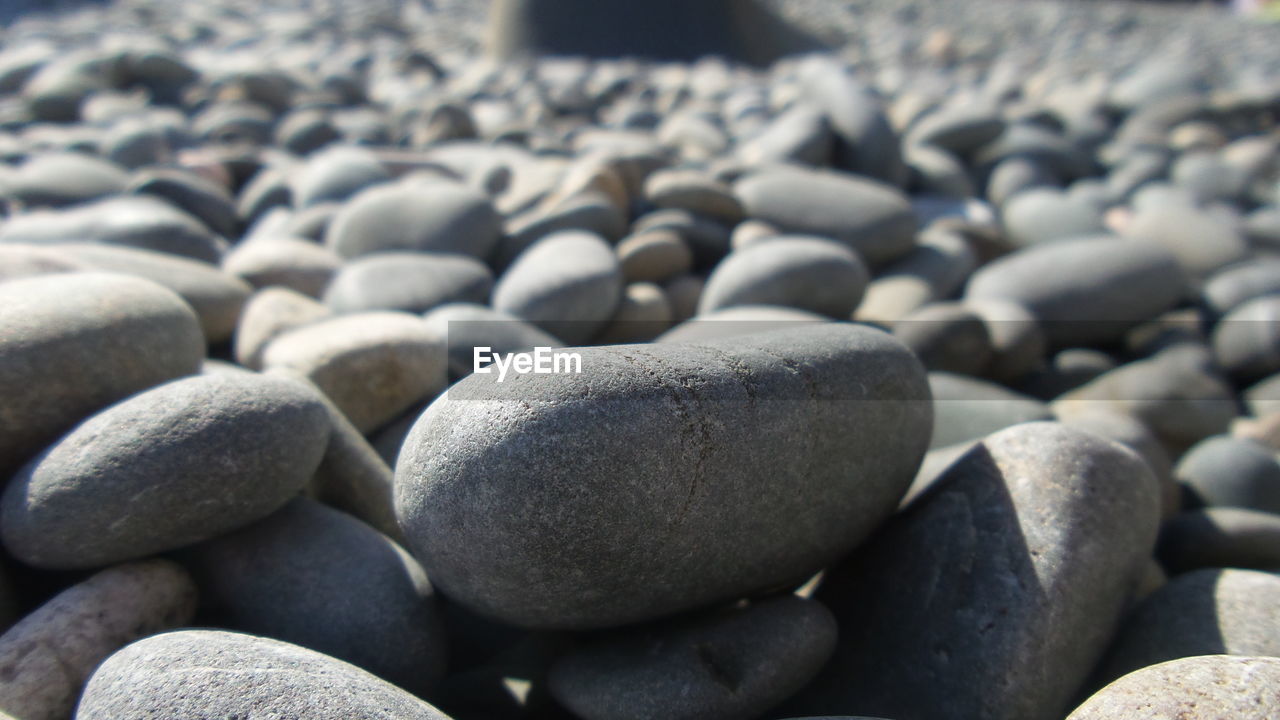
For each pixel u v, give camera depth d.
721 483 1.08
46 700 1.05
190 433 1.17
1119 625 1.28
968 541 1.27
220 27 7.16
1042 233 3.12
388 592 1.24
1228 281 2.73
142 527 1.16
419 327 1.74
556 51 6.87
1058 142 4.05
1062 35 10.22
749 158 3.68
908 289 2.54
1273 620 1.18
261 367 1.88
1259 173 4.06
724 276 2.32
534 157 3.55
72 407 1.33
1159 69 5.33
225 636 1.00
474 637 1.38
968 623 1.20
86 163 3.17
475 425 1.04
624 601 1.09
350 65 5.83
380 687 0.95
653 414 1.04
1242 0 15.62
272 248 2.36
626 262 2.42
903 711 1.20
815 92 3.94
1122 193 3.80
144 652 0.96
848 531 1.27
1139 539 1.27
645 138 3.85
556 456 1.00
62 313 1.36
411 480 1.09
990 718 1.13
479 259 2.55
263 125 4.06
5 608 1.20
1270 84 6.91
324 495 1.44
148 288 1.50
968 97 5.37
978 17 11.38
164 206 2.62
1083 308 2.53
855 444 1.22
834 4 11.34
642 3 6.86
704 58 6.96
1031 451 1.31
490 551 1.03
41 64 4.91
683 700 1.09
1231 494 1.79
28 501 1.17
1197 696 0.93
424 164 3.29
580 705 1.15
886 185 3.53
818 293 2.26
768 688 1.13
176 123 4.07
